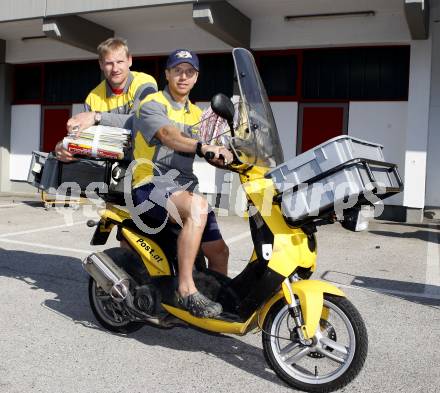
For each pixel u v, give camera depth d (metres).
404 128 11.45
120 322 4.25
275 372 3.47
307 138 12.23
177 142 3.52
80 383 3.42
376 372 3.69
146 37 13.26
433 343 4.23
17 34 14.45
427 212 11.56
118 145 4.15
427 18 10.48
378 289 5.73
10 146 15.55
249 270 3.55
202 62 13.10
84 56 14.27
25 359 3.75
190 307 3.59
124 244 4.46
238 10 11.48
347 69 11.88
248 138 3.46
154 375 3.57
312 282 3.41
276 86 12.42
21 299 5.05
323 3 10.86
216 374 3.62
